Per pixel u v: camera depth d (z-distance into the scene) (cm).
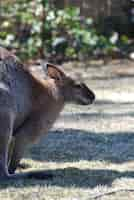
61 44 3098
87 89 1275
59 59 3127
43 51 3098
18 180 1135
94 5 3419
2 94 1106
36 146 1452
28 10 3172
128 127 1711
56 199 1036
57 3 3319
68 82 1249
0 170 1112
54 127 1695
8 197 1042
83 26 3200
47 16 3108
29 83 1173
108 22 3491
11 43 3077
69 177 1178
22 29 3184
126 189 1101
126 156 1379
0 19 3238
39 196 1049
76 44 3122
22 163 1288
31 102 1175
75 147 1459
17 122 1163
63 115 1888
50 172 1190
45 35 3111
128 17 3588
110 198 1049
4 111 1105
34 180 1145
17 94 1140
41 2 3122
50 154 1385
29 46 3072
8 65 1142
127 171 1243
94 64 3095
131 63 3138
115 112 1950
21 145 1177
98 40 3148
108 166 1288
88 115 1894
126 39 3356
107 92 2362
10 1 3278
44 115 1195
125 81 2656
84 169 1253
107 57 3212
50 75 1232
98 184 1134
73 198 1041
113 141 1534
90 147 1463
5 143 1109
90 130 1666
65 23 3111
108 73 2873
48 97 1198
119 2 3519
